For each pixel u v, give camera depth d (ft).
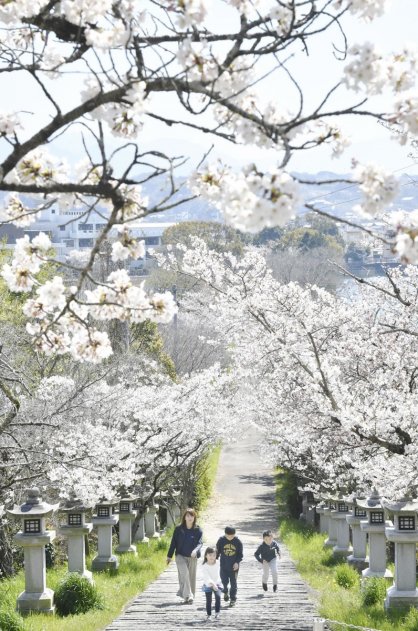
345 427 41.09
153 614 41.75
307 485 74.33
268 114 16.14
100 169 18.66
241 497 133.39
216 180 16.69
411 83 15.56
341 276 173.27
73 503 48.91
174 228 211.41
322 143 16.51
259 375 57.72
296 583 54.39
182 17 15.81
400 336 49.32
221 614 41.42
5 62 16.28
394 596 40.42
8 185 16.02
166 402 71.72
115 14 16.63
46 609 41.81
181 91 16.20
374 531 49.06
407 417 41.47
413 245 14.83
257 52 16.15
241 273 54.39
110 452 55.16
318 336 49.98
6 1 16.49
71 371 64.85
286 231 250.57
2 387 37.32
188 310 128.98
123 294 19.26
